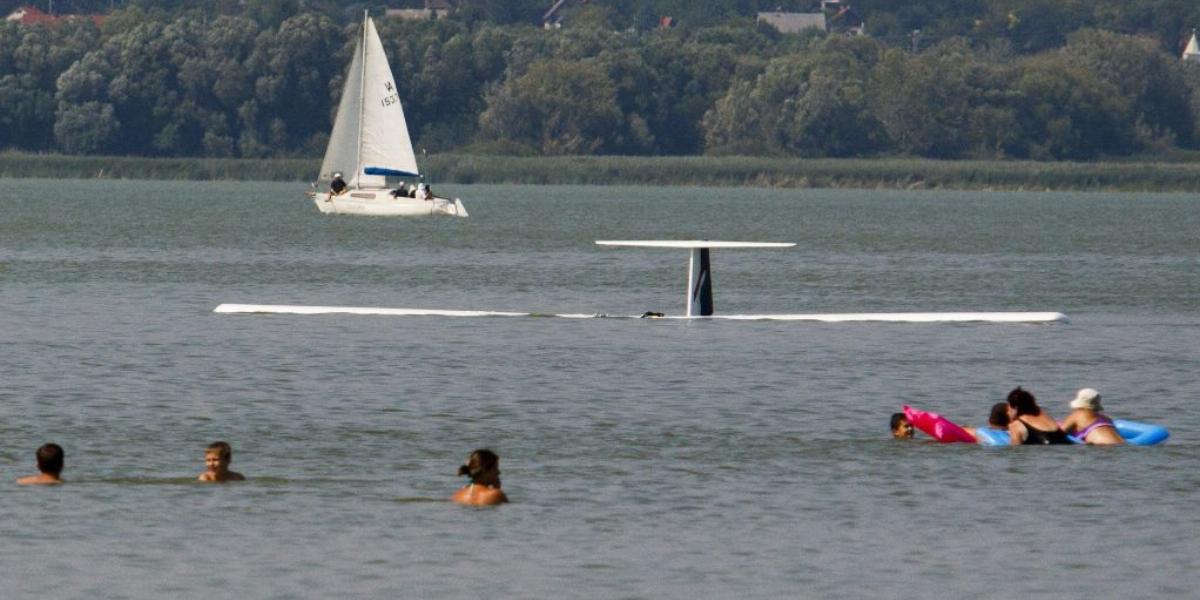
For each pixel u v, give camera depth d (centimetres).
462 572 9162
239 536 9756
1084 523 10200
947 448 12338
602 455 12094
